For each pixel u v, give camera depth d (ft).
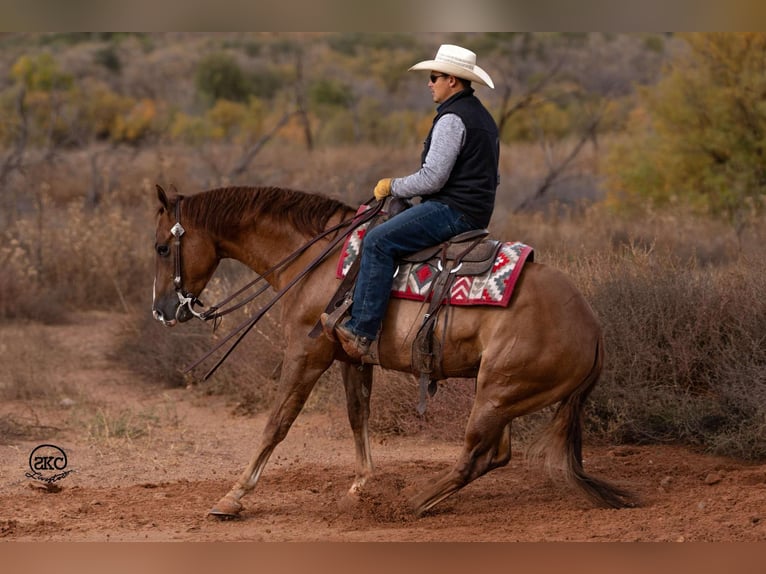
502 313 23.35
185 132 112.47
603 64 114.32
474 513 25.62
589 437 32.45
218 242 26.68
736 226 54.24
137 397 41.19
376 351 24.47
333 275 25.29
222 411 39.17
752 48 67.97
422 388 24.14
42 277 59.21
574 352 23.24
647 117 84.28
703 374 33.17
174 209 26.55
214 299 42.39
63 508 26.86
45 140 101.19
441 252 23.99
